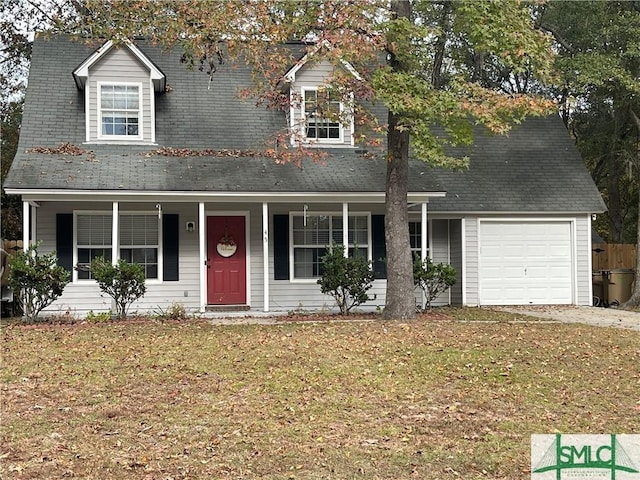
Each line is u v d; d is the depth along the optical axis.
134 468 5.85
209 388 8.49
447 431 6.88
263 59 15.50
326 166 17.45
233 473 5.73
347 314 16.11
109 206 16.86
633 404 7.93
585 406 7.84
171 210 17.16
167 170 16.30
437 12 22.12
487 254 19.34
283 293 17.62
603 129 24.91
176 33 15.30
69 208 16.61
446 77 26.73
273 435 6.71
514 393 8.34
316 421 7.17
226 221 17.55
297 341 11.64
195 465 5.92
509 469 5.89
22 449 6.32
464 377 9.09
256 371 9.38
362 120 14.46
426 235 17.88
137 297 15.30
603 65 19.14
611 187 27.39
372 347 11.08
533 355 10.51
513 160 20.61
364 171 17.38
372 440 6.58
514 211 19.06
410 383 8.78
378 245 18.19
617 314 16.91
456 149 20.59
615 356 10.53
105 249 16.81
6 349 10.97
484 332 12.81
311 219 17.89
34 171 15.34
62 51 18.78
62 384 8.66
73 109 17.53
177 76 19.05
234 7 14.30
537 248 19.59
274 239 17.66
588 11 20.34
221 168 16.72
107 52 17.20
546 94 27.00
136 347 11.11
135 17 16.05
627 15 19.34
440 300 19.48
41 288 14.45
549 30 22.94
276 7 14.10
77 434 6.75
